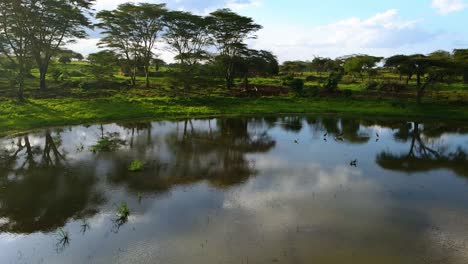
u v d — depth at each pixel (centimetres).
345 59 8325
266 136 2481
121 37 4769
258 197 1345
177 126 2833
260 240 1020
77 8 4150
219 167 1742
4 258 952
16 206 1289
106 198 1351
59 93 3941
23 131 2492
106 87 4506
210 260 924
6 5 3519
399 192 1403
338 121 3050
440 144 2230
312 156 1947
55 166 1755
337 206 1260
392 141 2314
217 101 3850
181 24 4553
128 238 1045
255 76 7281
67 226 1131
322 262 913
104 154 1972
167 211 1225
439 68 3391
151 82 5184
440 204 1288
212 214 1196
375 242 1013
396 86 4650
